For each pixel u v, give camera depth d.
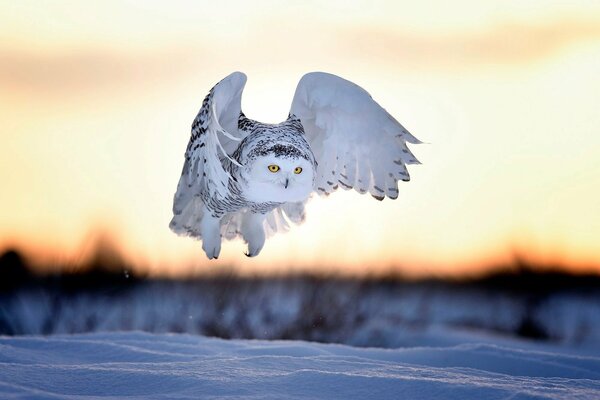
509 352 11.00
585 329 22.20
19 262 21.20
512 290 26.05
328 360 9.20
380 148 10.34
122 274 20.45
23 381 7.98
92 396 7.60
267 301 19.00
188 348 10.30
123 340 10.94
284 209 11.32
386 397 7.70
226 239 11.09
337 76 9.91
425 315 21.34
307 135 10.58
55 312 19.45
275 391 7.77
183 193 10.21
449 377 8.52
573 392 7.86
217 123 8.96
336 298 19.17
